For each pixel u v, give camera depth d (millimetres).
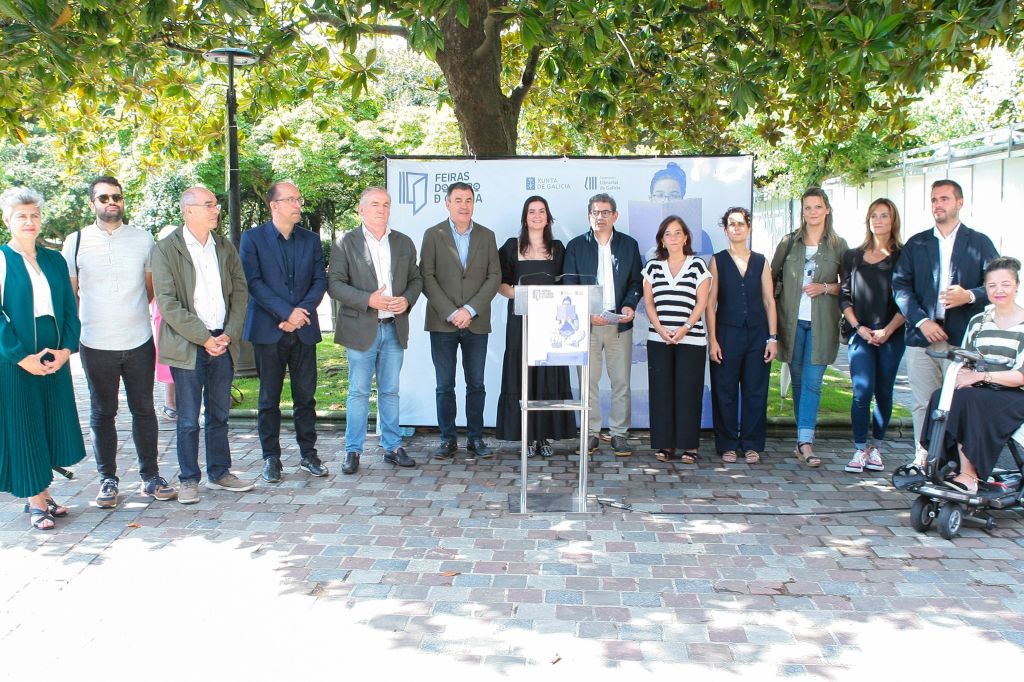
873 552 4789
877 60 5613
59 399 5312
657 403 6699
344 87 6965
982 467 5102
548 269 6652
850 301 6523
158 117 11328
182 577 4426
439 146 21234
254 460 6801
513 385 6695
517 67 12141
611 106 9305
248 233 6113
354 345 6402
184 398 5699
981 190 15047
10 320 4973
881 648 3652
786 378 8523
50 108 9258
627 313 6531
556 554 4754
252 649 3645
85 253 5508
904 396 9492
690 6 7910
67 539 5000
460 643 3697
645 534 5098
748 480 6301
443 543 4930
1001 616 3959
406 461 6641
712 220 7344
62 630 3826
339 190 22906
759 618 3941
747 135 19344
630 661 3541
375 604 4090
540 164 7359
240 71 10742
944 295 5820
